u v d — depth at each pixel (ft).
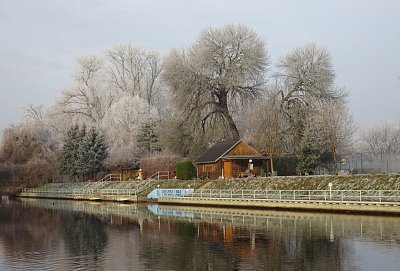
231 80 295.48
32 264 103.24
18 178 358.02
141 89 408.87
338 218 164.25
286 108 295.89
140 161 327.88
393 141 392.06
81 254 113.39
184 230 148.46
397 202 162.91
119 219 188.55
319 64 297.74
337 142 259.80
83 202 303.48
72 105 407.44
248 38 304.30
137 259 106.42
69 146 368.68
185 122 301.22
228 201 223.10
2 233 152.56
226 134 305.53
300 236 128.98
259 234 135.13
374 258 100.94
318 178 210.79
